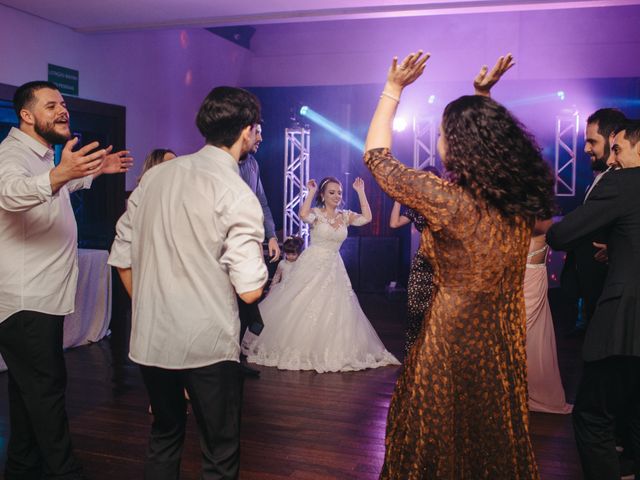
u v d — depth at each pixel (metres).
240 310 2.14
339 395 4.11
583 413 2.39
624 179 2.28
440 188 1.74
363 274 9.23
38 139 2.67
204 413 2.02
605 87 8.46
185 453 3.13
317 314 4.80
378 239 9.20
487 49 8.88
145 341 2.01
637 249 2.25
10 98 5.47
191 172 1.99
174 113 7.92
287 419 3.65
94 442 3.25
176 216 1.96
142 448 3.19
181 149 8.12
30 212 2.54
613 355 2.23
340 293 4.90
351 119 9.44
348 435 3.42
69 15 5.66
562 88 8.56
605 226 2.29
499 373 1.76
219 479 2.03
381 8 5.20
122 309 6.73
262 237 1.97
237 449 2.08
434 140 8.90
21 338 2.55
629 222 2.26
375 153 1.83
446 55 9.05
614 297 2.26
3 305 2.53
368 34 9.35
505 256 1.75
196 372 1.99
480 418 1.76
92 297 5.46
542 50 8.76
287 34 9.67
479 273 1.74
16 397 2.67
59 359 2.64
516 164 1.71
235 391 2.05
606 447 2.35
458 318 1.75
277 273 5.29
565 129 8.63
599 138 3.13
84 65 6.37
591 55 8.64
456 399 1.77
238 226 1.93
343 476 2.91
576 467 3.05
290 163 9.41
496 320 1.77
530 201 1.73
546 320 3.79
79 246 6.96
